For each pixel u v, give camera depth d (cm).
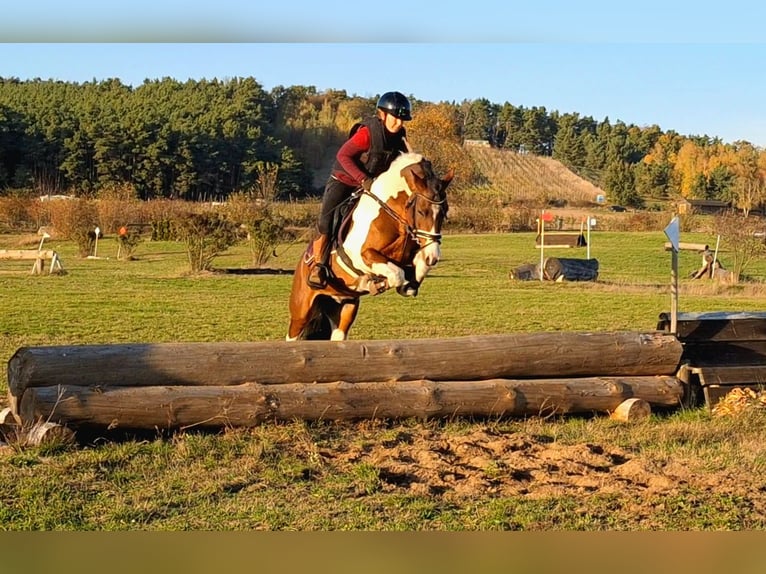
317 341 856
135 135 9700
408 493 637
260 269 3288
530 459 735
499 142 16262
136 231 4209
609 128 16175
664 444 787
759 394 915
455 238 5606
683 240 5200
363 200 812
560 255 4425
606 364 915
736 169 11506
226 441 755
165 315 1852
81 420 737
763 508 616
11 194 6159
